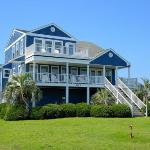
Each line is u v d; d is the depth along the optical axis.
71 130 23.61
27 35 41.91
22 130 23.92
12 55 48.69
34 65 39.00
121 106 34.72
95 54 45.88
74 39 44.56
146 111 36.22
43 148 16.95
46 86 40.00
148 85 41.03
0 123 29.77
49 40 42.91
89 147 17.25
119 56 44.53
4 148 16.97
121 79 44.50
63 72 43.75
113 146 17.62
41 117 33.16
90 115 35.44
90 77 42.00
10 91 33.69
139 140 19.62
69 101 43.81
